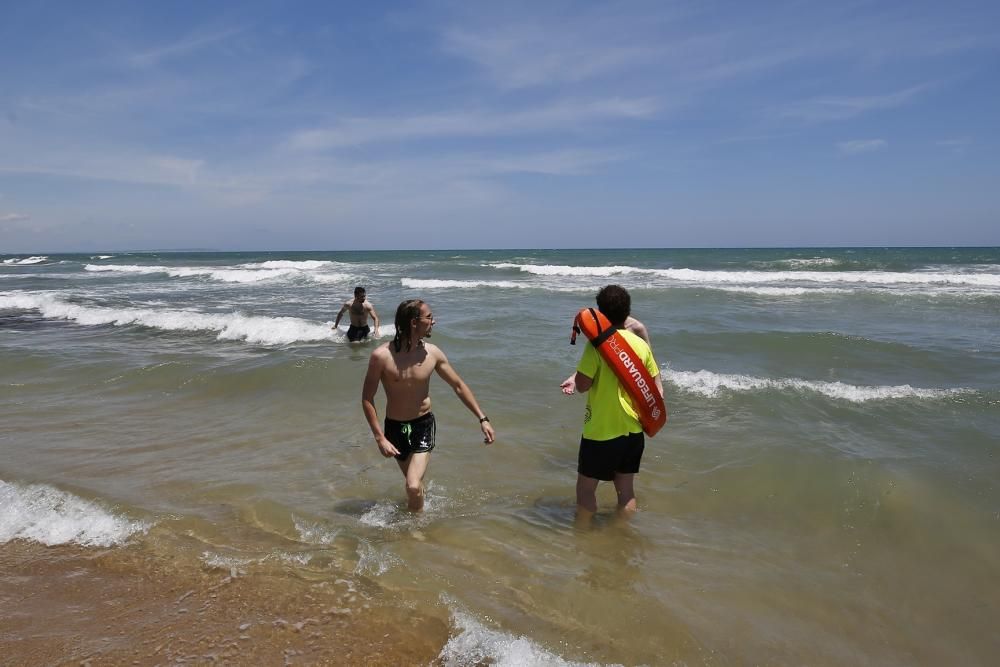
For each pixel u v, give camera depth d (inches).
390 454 163.0
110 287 986.7
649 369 162.6
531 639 112.0
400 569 135.6
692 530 161.8
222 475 196.2
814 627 120.1
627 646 111.4
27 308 637.9
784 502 177.8
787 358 367.9
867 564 144.8
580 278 1123.3
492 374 334.0
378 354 166.4
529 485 192.9
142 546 144.9
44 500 170.9
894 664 110.3
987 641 117.1
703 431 239.3
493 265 1471.5
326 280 1102.4
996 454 205.6
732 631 117.5
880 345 386.3
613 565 141.5
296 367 340.5
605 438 161.8
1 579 130.3
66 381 329.1
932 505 170.9
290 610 118.3
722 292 765.9
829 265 1357.0
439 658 104.7
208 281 1121.4
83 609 118.8
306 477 196.1
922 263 1398.9
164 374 337.1
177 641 108.5
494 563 140.4
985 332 456.8
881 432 230.7
